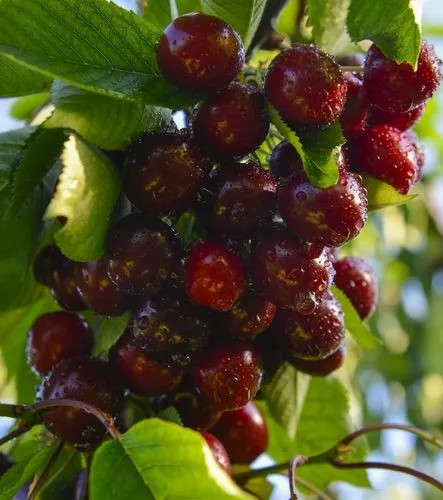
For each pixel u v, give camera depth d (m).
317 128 0.41
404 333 0.90
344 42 0.46
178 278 0.42
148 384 0.43
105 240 0.41
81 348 0.46
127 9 0.41
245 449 0.47
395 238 0.82
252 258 0.41
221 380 0.42
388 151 0.44
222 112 0.41
